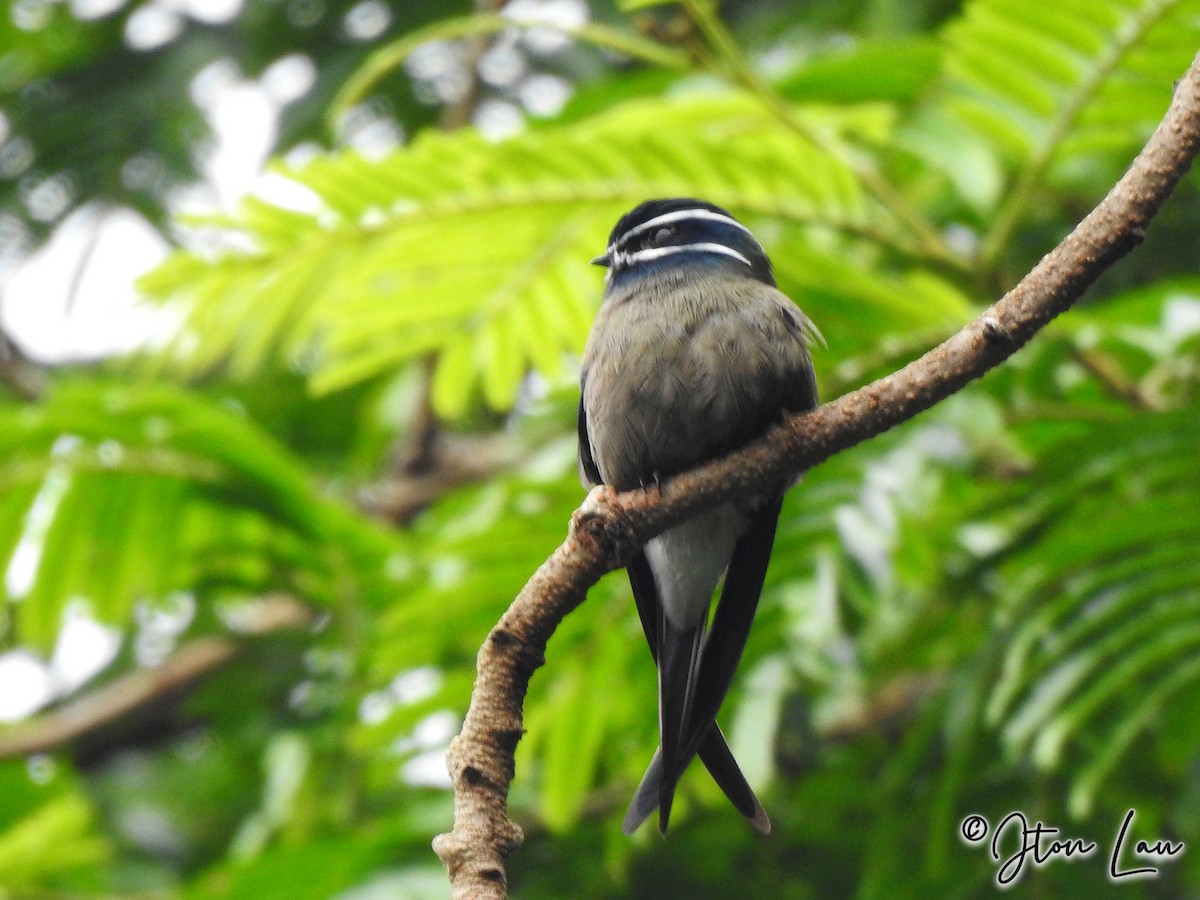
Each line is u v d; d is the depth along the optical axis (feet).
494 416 58.34
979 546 33.06
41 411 38.78
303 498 40.81
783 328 24.82
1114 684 29.71
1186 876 36.73
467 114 49.08
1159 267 44.24
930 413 32.24
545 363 38.19
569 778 34.19
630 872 40.65
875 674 35.04
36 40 50.67
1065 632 30.01
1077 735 32.83
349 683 41.32
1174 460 30.78
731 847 40.83
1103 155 43.62
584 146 34.14
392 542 41.91
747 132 36.73
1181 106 18.16
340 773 42.73
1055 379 34.19
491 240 36.22
